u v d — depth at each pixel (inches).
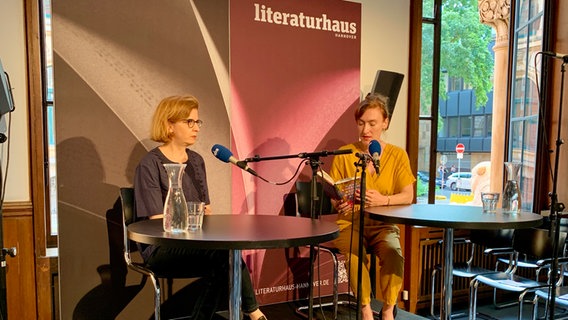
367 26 132.0
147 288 108.5
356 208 104.3
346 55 128.6
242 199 117.2
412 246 135.6
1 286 80.0
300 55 122.6
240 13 115.0
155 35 106.5
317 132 126.0
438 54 143.1
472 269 125.5
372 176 108.9
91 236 102.5
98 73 101.5
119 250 105.1
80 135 100.6
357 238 103.9
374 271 119.0
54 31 97.1
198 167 99.6
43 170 100.9
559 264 105.0
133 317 107.3
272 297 122.1
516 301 147.3
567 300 96.6
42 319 100.7
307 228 71.4
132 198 93.9
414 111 137.3
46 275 100.8
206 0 111.1
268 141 119.6
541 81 144.6
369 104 108.3
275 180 121.0
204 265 86.7
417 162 138.8
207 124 112.3
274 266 122.0
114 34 102.7
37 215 99.9
